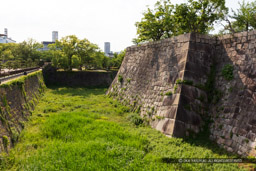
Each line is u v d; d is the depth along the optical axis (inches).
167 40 600.4
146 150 367.9
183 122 433.1
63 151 336.2
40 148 368.2
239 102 392.5
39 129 480.1
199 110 458.9
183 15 724.0
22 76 674.2
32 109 658.2
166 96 501.7
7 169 297.6
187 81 468.1
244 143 339.9
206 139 417.4
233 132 372.5
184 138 417.1
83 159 309.1
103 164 298.2
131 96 729.6
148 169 287.4
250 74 392.2
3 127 363.9
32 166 291.0
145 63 719.7
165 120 462.0
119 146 365.1
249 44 416.5
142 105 621.0
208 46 507.8
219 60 489.1
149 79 649.0
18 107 507.8
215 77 484.7
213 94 471.2
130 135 432.8
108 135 425.1
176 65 518.6
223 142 381.7
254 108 353.7
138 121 551.5
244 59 418.9
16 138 399.9
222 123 408.2
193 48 496.4
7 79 569.6
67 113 620.4
